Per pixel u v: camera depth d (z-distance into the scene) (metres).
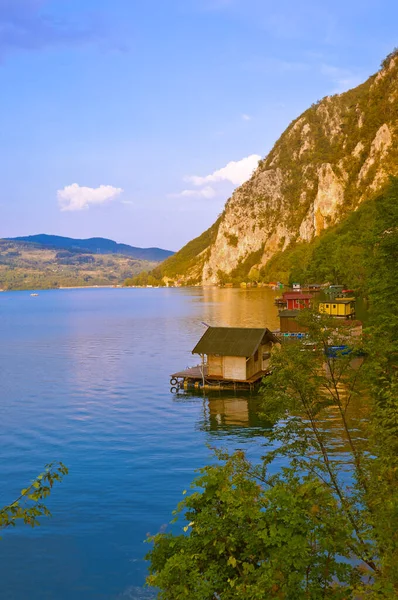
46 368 73.50
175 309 178.88
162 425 44.88
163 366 72.38
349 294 129.25
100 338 107.44
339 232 190.62
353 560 17.30
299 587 9.99
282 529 10.30
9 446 39.56
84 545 24.62
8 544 24.84
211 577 10.29
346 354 18.47
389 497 12.91
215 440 40.44
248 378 56.78
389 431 16.05
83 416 48.00
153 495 30.09
